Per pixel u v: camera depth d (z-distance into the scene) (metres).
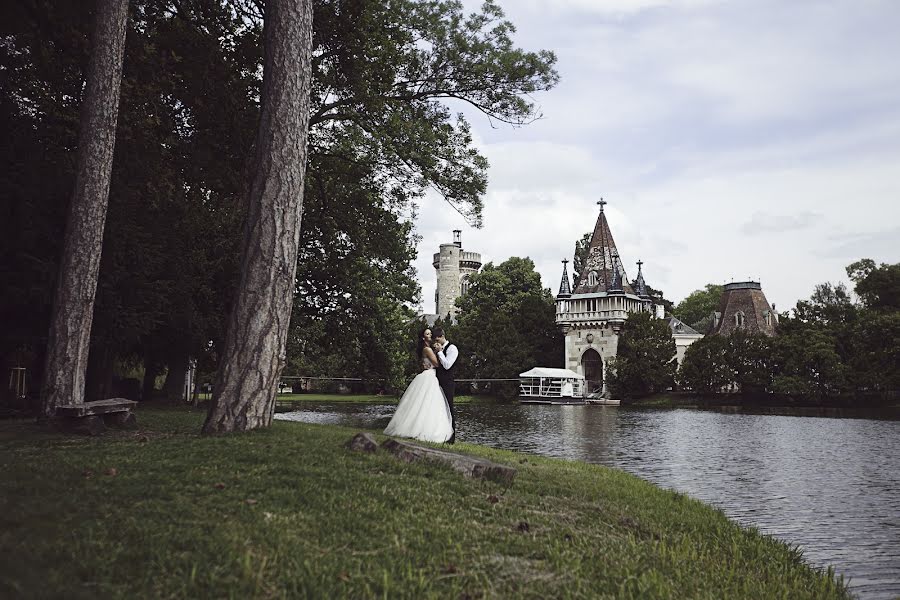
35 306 16.88
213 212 22.95
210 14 19.66
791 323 71.88
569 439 28.33
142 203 19.27
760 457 23.02
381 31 21.11
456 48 21.23
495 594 4.88
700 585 6.04
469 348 85.00
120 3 12.79
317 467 7.75
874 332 63.47
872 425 40.75
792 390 65.19
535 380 80.88
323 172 25.36
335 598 4.45
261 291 9.90
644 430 35.09
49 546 4.62
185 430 11.42
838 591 7.48
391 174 23.42
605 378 77.56
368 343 36.47
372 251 27.41
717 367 71.19
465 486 7.91
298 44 10.31
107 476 6.77
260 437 9.23
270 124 10.09
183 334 22.45
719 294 128.62
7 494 5.85
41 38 16.81
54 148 17.70
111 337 18.11
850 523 12.18
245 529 5.46
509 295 90.81
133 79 18.05
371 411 44.03
